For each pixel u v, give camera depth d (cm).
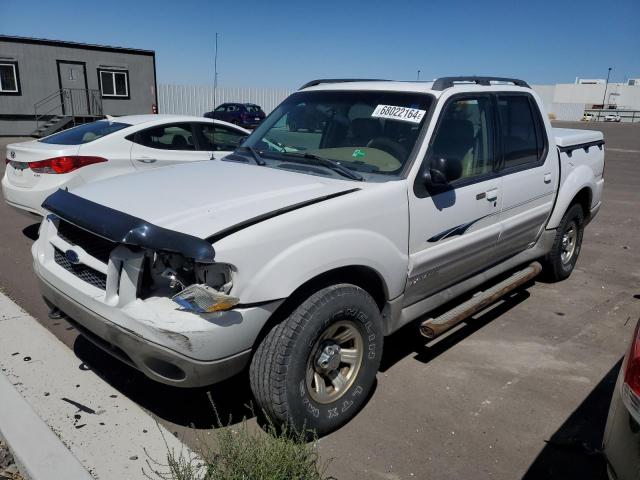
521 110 470
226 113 3150
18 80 2488
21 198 649
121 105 2788
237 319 267
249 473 248
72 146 649
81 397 339
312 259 288
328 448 308
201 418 330
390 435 321
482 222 416
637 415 210
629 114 6600
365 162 369
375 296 350
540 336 465
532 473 295
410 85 404
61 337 423
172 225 272
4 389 338
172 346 261
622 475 213
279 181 341
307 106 434
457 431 328
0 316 445
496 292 440
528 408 355
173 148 721
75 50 2598
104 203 307
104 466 280
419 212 353
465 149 400
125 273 277
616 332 479
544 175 491
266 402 291
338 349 313
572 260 602
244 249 266
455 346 441
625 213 1010
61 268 329
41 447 287
